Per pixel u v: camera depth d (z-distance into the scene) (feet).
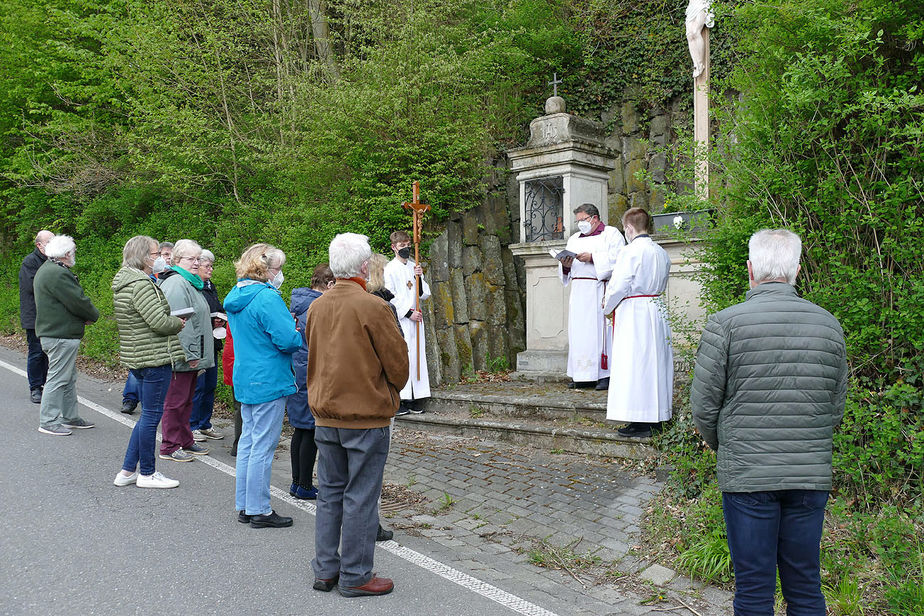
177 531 13.92
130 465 16.61
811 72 12.42
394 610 10.93
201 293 21.68
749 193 14.35
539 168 28.07
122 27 37.88
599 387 24.75
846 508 12.42
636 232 18.99
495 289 31.60
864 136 12.80
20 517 14.24
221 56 39.14
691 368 17.30
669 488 16.08
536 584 12.46
